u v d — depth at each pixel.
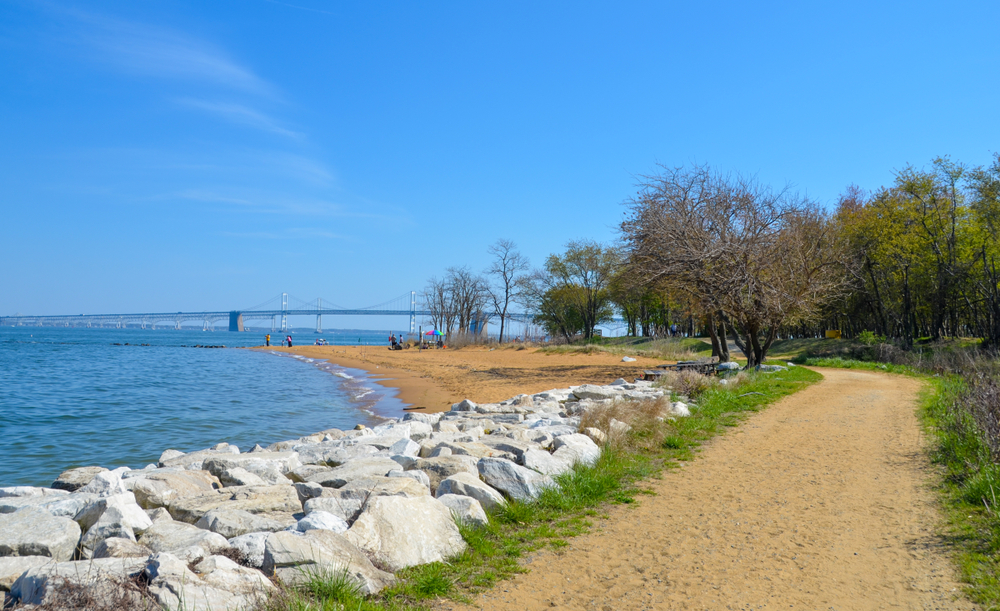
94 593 3.62
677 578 4.87
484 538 5.65
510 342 62.84
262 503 6.02
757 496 7.16
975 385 11.97
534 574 4.94
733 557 5.30
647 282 23.28
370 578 4.50
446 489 6.50
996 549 5.11
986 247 38.38
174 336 165.50
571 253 71.19
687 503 6.93
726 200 22.58
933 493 7.02
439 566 4.96
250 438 14.95
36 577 3.89
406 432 11.35
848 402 15.06
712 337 25.67
